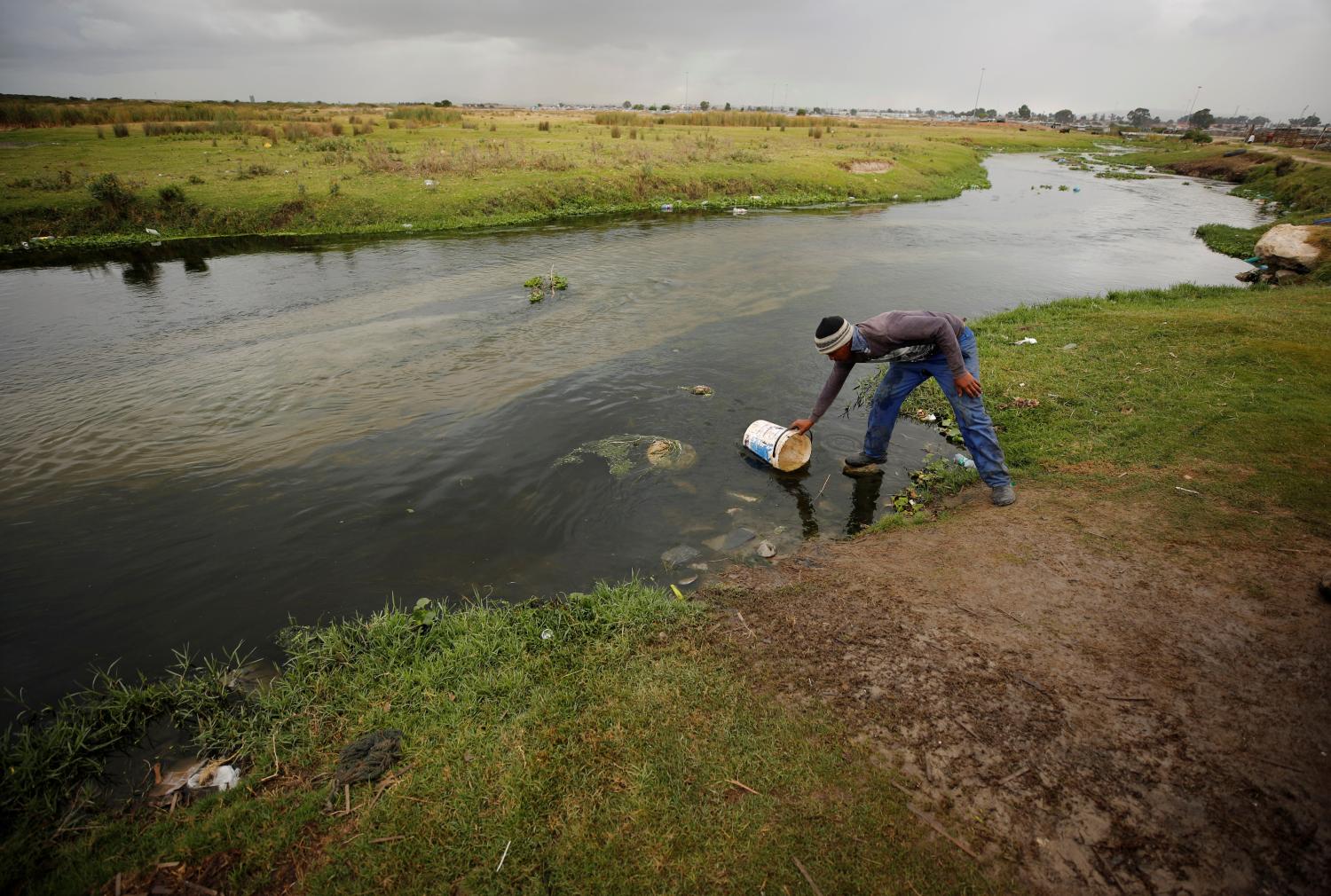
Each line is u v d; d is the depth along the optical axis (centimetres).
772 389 827
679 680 367
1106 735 314
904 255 1695
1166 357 824
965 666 365
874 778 301
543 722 341
